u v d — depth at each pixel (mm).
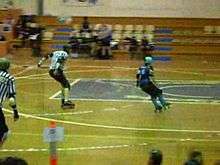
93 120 14539
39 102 16781
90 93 18484
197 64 27078
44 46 29422
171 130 13570
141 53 28562
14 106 10828
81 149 11672
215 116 15281
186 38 29953
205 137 12898
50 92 18547
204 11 30703
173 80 21703
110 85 20203
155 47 29328
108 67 25328
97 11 31094
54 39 29688
